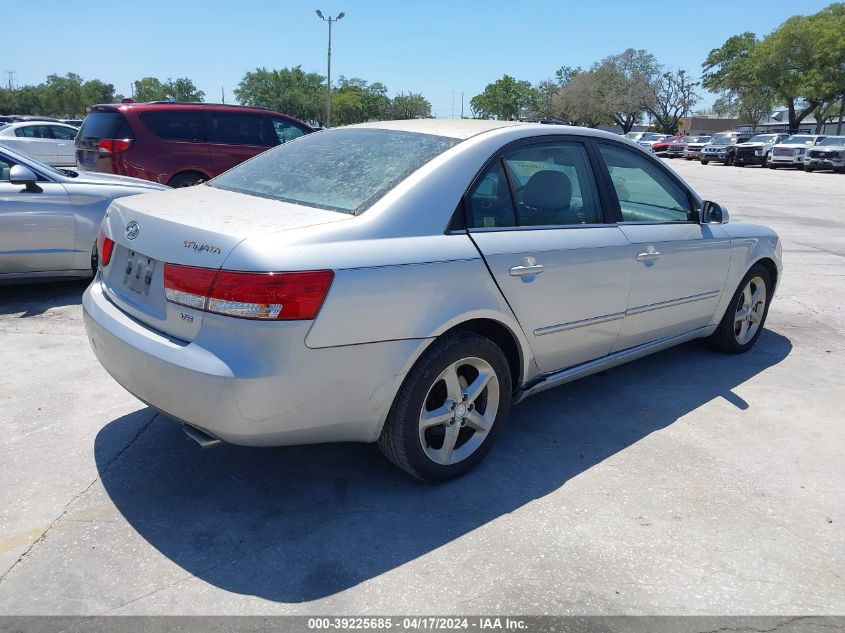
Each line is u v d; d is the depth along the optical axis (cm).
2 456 342
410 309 289
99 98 8731
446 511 309
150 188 661
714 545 292
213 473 334
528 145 359
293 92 6956
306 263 263
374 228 289
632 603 255
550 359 370
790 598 262
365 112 8031
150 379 280
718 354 539
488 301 319
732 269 489
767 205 1598
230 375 258
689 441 386
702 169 3294
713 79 6162
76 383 433
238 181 363
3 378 437
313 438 288
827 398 454
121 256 324
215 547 279
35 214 585
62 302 616
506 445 374
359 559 274
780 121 7844
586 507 316
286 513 304
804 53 4675
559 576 268
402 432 304
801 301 715
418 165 321
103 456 346
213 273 263
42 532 284
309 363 267
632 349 429
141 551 275
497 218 335
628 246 393
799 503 327
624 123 7288
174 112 914
